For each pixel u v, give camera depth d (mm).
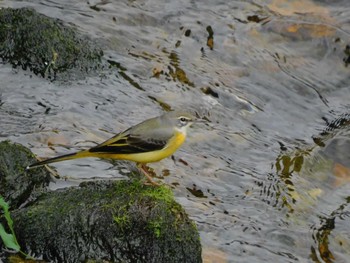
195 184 13312
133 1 18688
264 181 13836
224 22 18625
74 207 10570
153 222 10312
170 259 10320
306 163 14703
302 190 13844
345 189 14227
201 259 10625
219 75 17047
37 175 11781
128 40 17328
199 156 14234
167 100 15773
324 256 12148
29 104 14531
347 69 18281
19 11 15992
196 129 15109
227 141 14961
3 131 13453
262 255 11773
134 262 10391
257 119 16078
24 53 15555
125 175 12836
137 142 11242
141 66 16609
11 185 11438
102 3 18344
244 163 14383
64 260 10406
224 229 12164
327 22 19062
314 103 17141
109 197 10656
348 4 19875
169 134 11367
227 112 15992
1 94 14695
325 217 13141
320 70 18078
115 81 15938
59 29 16047
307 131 16047
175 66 16922
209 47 17828
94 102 15078
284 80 17500
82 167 12773
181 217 10477
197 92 16312
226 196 13180
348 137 15523
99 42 16875
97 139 13789
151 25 18062
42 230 10469
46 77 15445
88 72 15938
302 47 18469
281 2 19656
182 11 18672
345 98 17547
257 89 17016
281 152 15016
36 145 13195
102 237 10375
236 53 17812
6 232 10617
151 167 13477
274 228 12500
